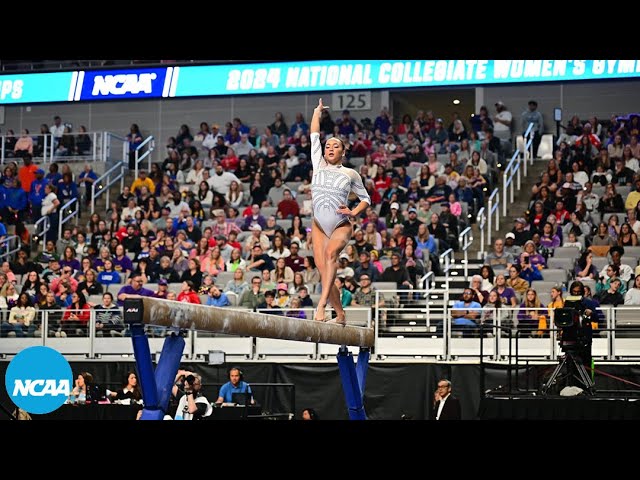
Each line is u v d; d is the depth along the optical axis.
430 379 17.53
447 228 21.39
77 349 18.70
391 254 19.92
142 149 28.22
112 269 20.91
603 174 22.27
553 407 12.77
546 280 18.94
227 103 29.02
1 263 22.72
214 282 19.91
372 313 18.14
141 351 6.89
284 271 19.44
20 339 18.91
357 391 10.17
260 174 24.09
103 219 24.95
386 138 25.48
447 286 18.38
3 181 25.50
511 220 22.47
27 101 26.05
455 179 22.88
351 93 28.22
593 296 17.91
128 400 16.22
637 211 20.42
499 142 24.73
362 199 9.26
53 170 25.36
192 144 27.62
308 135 26.14
